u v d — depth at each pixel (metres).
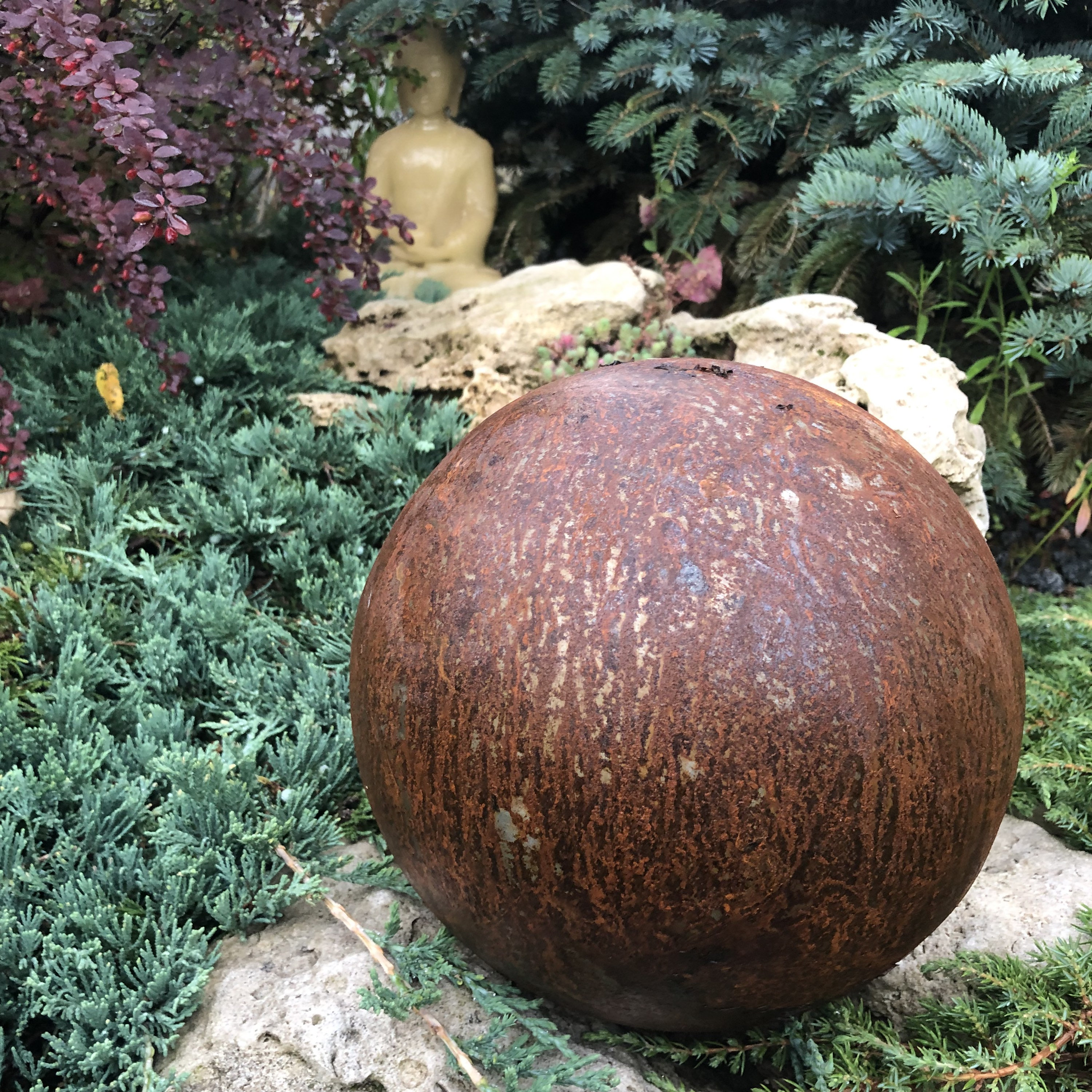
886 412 2.89
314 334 3.99
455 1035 1.71
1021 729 1.63
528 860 1.42
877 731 1.36
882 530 1.46
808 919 1.41
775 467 1.47
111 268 2.95
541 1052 1.66
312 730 2.26
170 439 3.20
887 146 3.41
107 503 2.84
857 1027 1.75
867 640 1.37
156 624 2.57
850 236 3.51
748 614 1.35
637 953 1.45
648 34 3.92
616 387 1.62
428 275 4.57
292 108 3.29
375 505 3.14
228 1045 1.68
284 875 2.02
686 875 1.37
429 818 1.51
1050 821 2.40
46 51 2.42
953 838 1.47
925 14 3.38
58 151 2.98
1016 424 3.57
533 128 5.00
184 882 1.94
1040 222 3.04
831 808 1.35
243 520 2.85
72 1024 1.72
